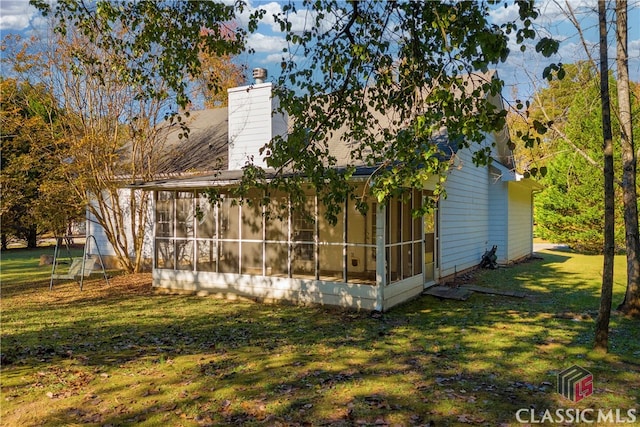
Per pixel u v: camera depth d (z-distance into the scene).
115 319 7.74
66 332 6.85
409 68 4.92
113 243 13.32
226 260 10.01
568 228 19.14
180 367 5.11
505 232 14.77
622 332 6.39
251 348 5.86
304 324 7.25
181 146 15.05
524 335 6.34
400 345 5.91
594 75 7.83
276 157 5.39
